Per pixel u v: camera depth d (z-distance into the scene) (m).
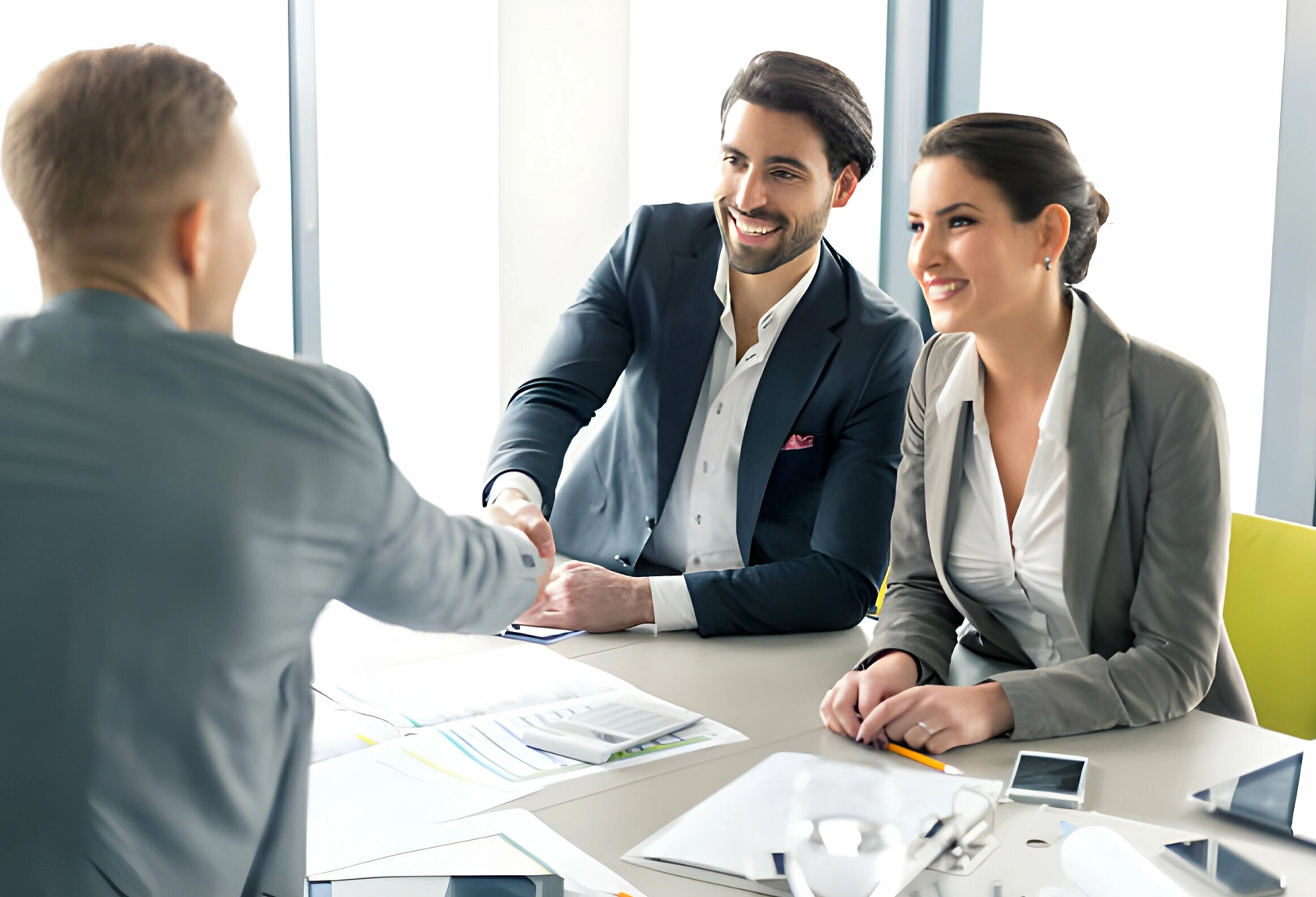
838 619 1.66
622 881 0.94
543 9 2.80
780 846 0.98
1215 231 2.82
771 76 1.73
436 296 2.92
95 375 0.66
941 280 1.36
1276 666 1.60
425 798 1.09
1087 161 3.09
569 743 1.20
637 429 1.95
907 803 1.05
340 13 2.87
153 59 0.71
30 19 2.53
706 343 1.89
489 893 0.91
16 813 0.63
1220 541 1.35
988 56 3.26
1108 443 1.36
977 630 1.56
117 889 0.65
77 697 0.63
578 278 2.96
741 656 1.55
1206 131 2.82
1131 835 0.99
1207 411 1.34
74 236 0.69
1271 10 2.67
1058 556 1.43
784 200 1.75
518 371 2.91
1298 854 0.98
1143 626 1.36
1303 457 2.40
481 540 0.90
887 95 3.25
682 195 3.34
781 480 1.85
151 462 0.65
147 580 0.65
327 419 0.72
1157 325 2.96
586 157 2.92
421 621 0.86
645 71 3.19
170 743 0.66
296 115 2.80
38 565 0.64
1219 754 1.21
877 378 1.81
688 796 1.10
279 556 0.69
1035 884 0.92
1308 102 2.32
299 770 0.75
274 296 2.89
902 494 1.60
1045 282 1.37
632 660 1.53
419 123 2.87
